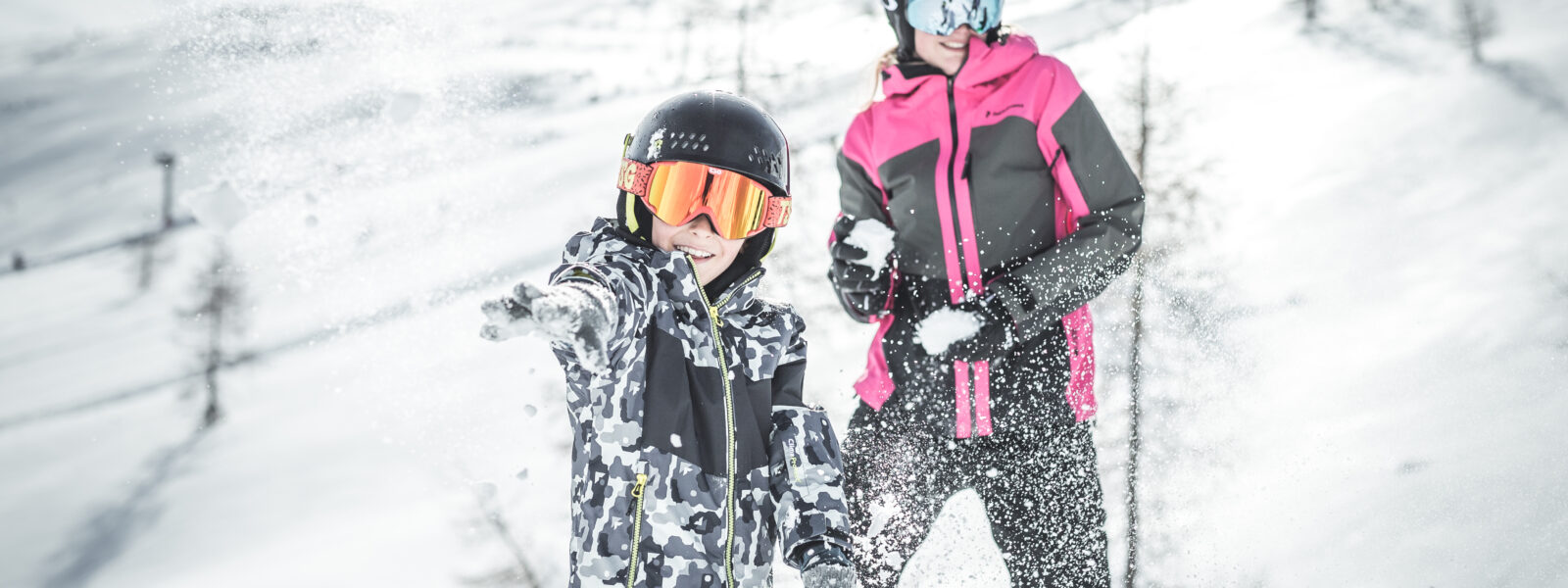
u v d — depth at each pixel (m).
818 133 9.88
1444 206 6.52
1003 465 2.46
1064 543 2.45
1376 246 5.89
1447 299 5.05
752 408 1.74
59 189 16.02
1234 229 6.12
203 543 5.31
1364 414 3.92
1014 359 2.46
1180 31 12.24
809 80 12.20
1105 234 2.44
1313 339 4.62
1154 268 5.09
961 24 2.41
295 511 5.21
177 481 6.14
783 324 1.82
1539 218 6.10
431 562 4.03
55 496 6.39
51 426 7.59
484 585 3.52
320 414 6.21
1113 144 2.45
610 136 12.71
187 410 7.05
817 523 1.74
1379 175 7.22
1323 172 7.33
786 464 1.77
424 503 4.60
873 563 2.53
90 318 10.09
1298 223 6.26
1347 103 9.19
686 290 1.66
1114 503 3.32
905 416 2.54
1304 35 11.44
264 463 5.93
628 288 1.55
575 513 1.63
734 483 1.66
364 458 5.43
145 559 5.35
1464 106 8.73
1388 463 3.53
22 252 13.23
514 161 10.81
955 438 2.49
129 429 7.08
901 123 2.54
